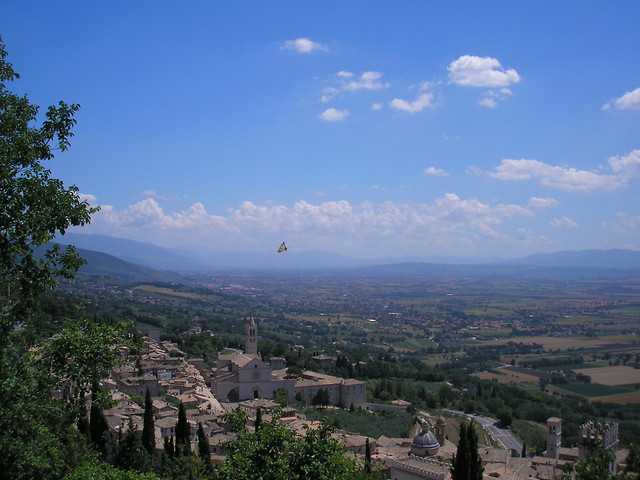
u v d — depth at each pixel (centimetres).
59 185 4188
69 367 4091
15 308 4047
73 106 4425
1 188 3881
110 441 9062
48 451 4150
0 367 3675
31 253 4066
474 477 7612
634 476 4416
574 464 4634
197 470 8675
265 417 15088
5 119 4056
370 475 6831
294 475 4269
